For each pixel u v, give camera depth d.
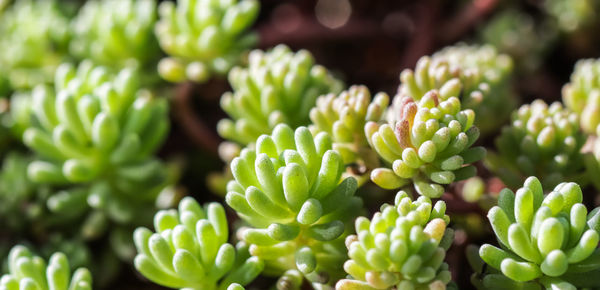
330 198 0.19
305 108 0.22
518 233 0.18
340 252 0.19
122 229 0.23
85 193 0.23
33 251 0.23
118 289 0.23
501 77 0.25
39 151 0.23
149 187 0.23
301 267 0.19
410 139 0.19
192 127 0.25
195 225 0.19
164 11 0.25
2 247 0.23
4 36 0.28
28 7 0.27
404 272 0.17
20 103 0.24
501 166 0.22
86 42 0.26
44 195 0.23
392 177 0.19
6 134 0.25
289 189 0.18
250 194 0.18
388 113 0.21
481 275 0.19
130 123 0.23
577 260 0.18
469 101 0.21
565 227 0.18
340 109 0.20
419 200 0.18
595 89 0.23
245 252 0.20
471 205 0.21
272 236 0.18
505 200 0.18
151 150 0.24
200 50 0.25
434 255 0.17
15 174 0.24
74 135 0.23
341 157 0.19
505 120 0.25
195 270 0.19
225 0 0.25
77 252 0.22
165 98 0.25
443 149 0.19
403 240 0.17
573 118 0.21
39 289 0.19
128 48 0.26
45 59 0.27
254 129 0.22
